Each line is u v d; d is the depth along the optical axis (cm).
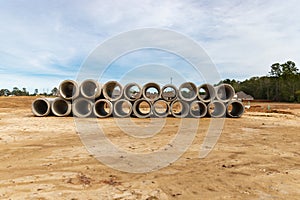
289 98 5816
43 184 429
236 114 1669
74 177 466
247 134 974
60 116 1522
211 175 486
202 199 377
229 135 948
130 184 436
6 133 918
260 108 2919
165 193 399
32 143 756
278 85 6125
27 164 544
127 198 378
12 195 382
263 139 870
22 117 1489
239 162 578
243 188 421
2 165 535
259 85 6556
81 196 382
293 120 1545
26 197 375
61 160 578
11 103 2873
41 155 618
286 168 535
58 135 895
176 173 498
